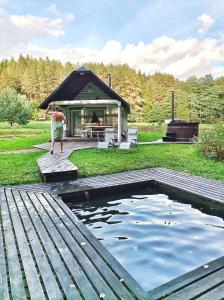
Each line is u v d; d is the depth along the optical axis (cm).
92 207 694
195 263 427
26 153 1434
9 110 5047
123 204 713
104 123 2228
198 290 324
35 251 420
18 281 343
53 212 592
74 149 1483
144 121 6738
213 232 535
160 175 909
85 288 328
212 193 699
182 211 655
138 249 476
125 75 7931
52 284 336
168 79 9250
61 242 450
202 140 1334
